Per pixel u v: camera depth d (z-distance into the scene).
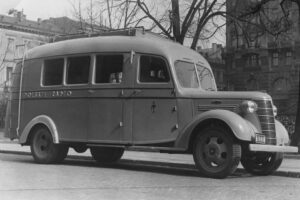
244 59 77.00
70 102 11.80
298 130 19.30
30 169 11.22
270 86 75.81
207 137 9.89
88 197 7.66
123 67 11.02
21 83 12.99
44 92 12.37
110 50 11.25
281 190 8.63
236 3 22.88
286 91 74.69
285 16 24.67
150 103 10.59
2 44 59.38
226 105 9.96
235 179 10.03
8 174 10.30
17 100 13.04
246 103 9.71
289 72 74.06
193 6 21.81
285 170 11.28
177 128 10.26
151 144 10.53
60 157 12.26
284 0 24.42
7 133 13.33
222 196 7.86
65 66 12.02
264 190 8.59
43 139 12.33
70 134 11.74
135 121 10.75
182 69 10.73
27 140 12.55
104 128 11.17
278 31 24.75
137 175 10.49
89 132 11.41
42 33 48.91
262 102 9.90
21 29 58.47
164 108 10.43
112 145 11.05
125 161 14.05
